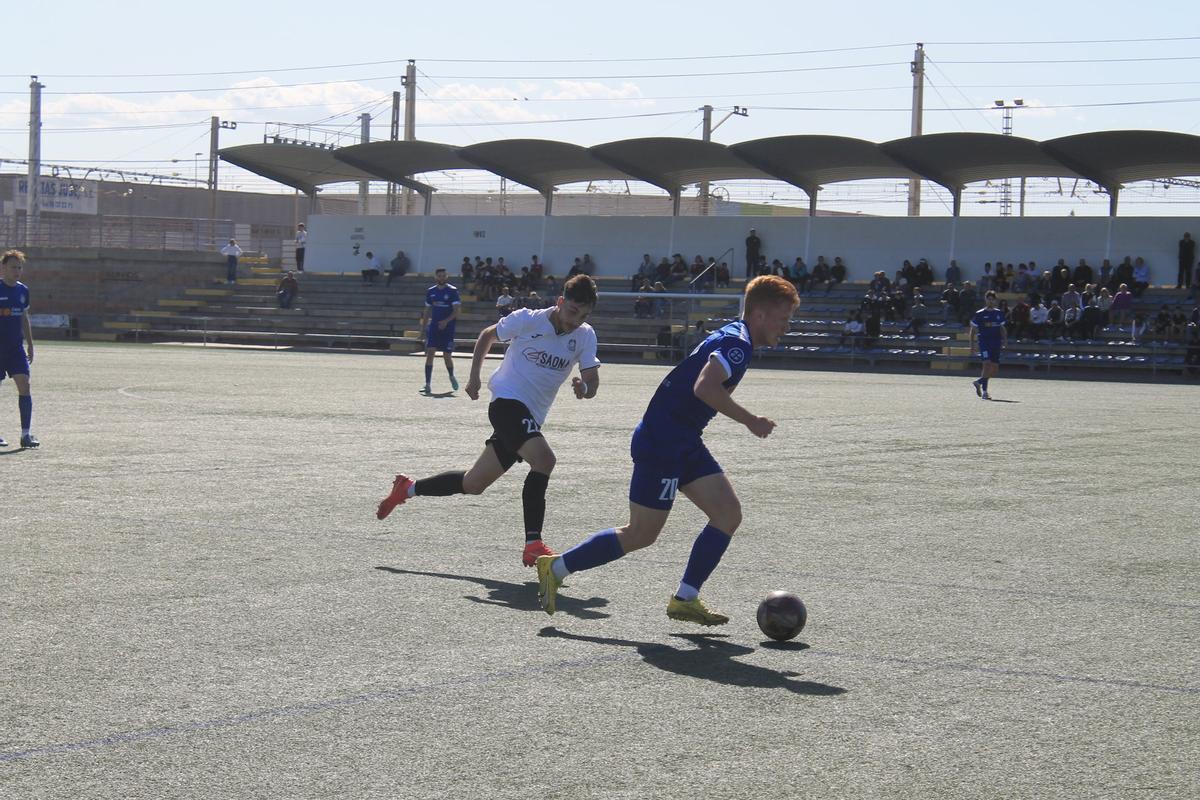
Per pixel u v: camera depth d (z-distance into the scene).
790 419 18.25
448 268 50.78
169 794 3.76
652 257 47.66
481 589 6.66
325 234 52.78
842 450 13.88
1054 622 6.15
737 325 5.81
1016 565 7.56
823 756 4.17
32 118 57.25
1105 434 16.45
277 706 4.61
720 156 43.19
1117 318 39.00
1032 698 4.88
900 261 44.19
